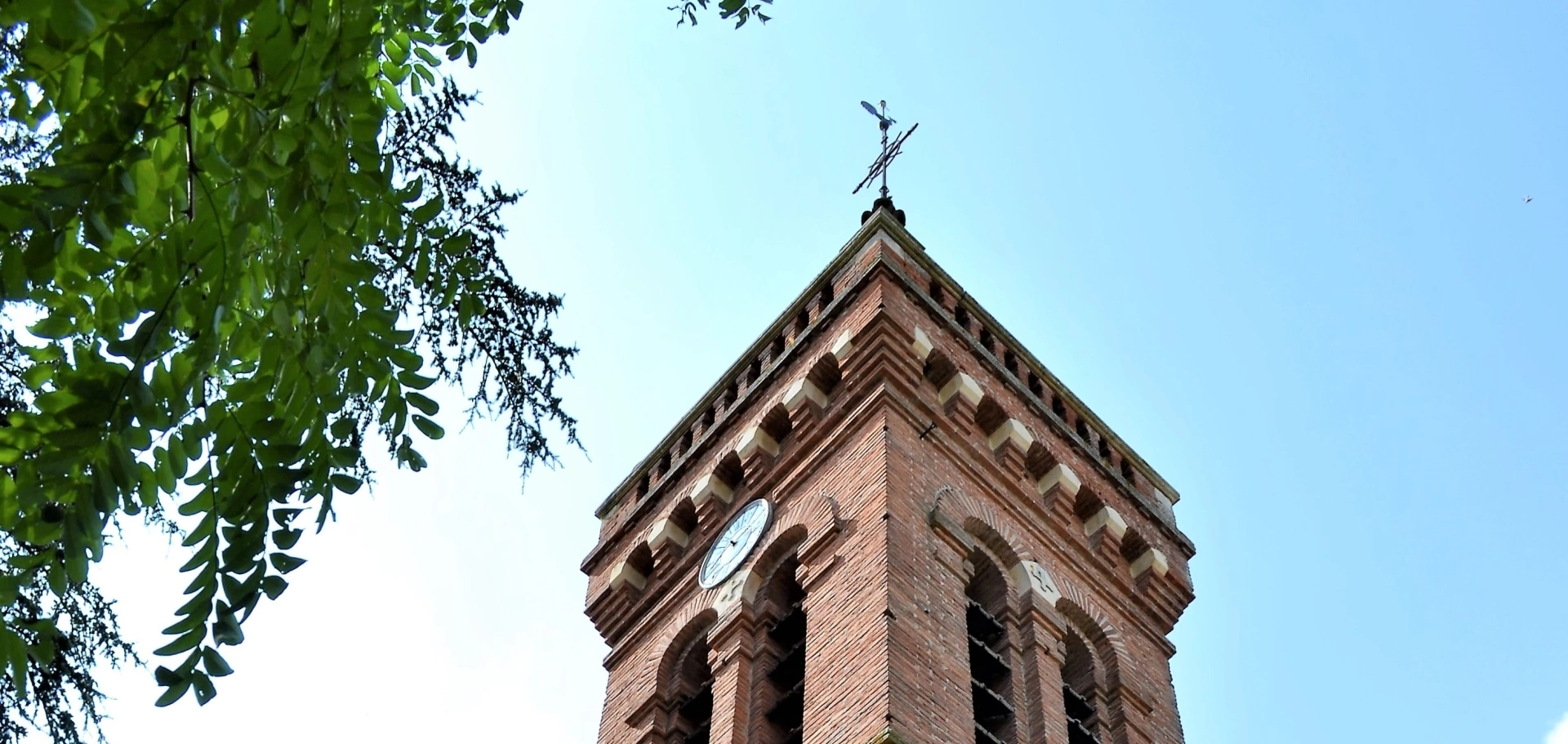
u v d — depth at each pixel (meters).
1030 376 40.00
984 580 32.94
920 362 35.41
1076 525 36.75
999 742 28.84
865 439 33.69
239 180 9.68
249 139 9.69
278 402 10.88
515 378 17.36
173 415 9.77
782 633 32.28
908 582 29.67
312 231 10.36
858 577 30.12
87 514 9.45
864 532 31.08
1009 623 31.91
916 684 27.39
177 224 9.55
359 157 10.63
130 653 15.95
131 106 9.02
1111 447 40.75
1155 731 33.28
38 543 9.97
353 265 10.86
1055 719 30.39
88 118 8.99
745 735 30.05
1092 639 34.28
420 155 16.69
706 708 33.16
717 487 37.22
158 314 9.45
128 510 10.37
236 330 10.58
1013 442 36.06
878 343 35.00
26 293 9.20
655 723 33.16
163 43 8.97
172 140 9.81
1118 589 36.34
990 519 33.72
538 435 17.66
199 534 10.81
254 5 9.23
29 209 8.77
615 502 41.72
